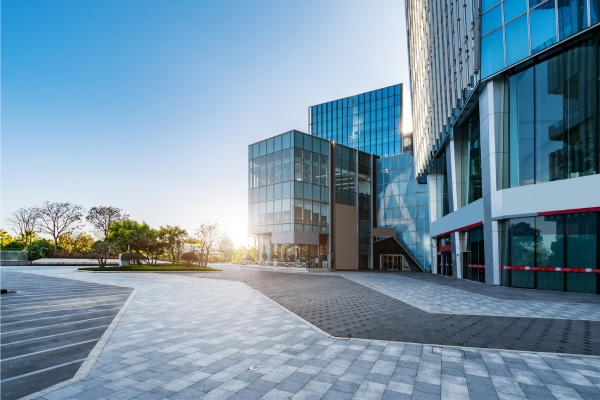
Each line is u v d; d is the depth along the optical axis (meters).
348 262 43.22
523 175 19.66
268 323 10.07
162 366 6.24
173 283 22.28
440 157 35.16
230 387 5.29
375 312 12.09
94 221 67.81
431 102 32.78
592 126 16.92
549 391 5.25
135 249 51.84
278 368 6.17
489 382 5.59
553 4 17.55
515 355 7.05
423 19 36.19
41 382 5.45
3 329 9.16
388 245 46.16
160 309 12.41
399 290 19.16
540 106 19.05
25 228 64.81
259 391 5.14
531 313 11.86
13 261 43.62
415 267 43.94
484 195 21.88
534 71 19.30
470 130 26.94
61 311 11.84
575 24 16.66
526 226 19.41
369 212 47.22
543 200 18.25
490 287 20.17
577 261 17.30
